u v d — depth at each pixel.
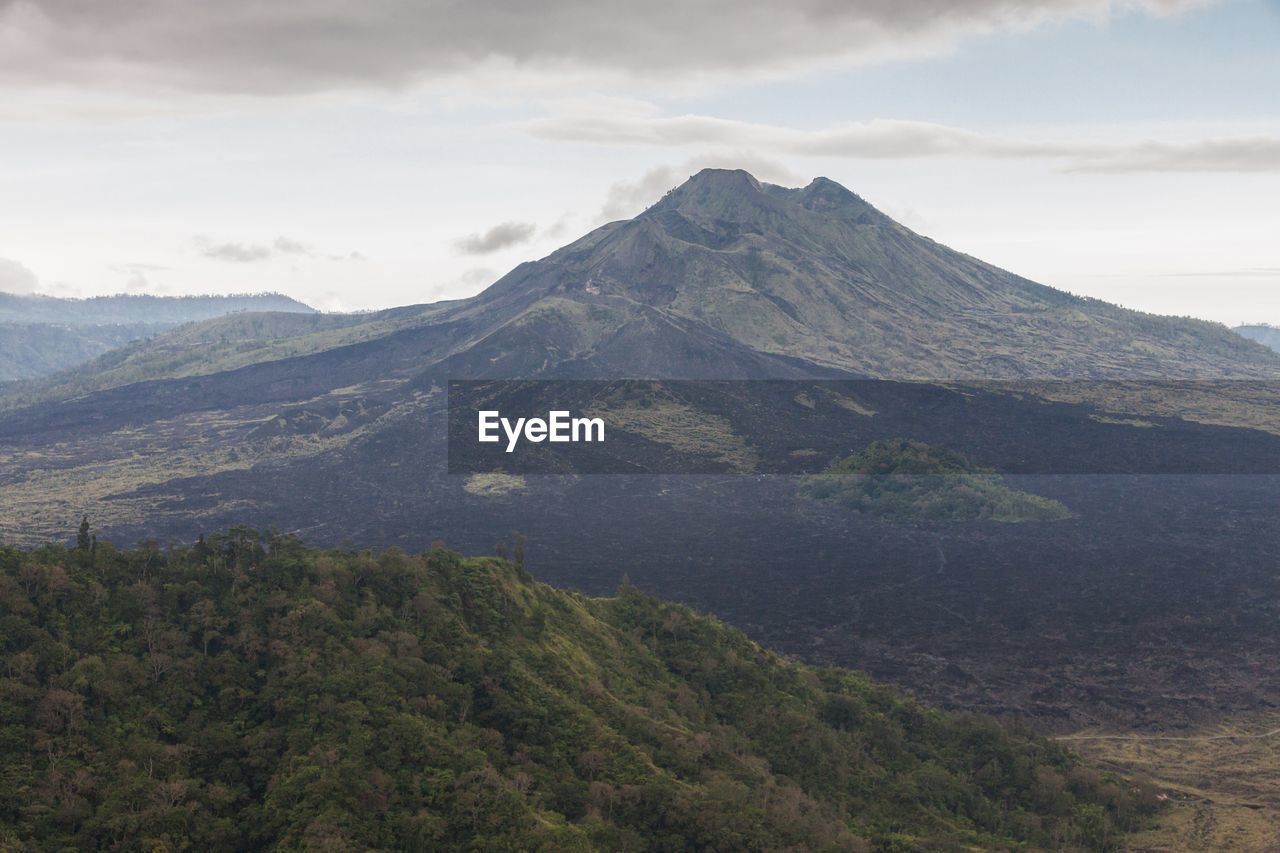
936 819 130.62
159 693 109.94
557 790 110.31
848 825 124.56
